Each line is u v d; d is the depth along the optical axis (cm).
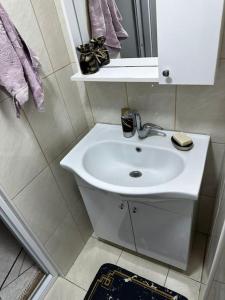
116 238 146
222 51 84
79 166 106
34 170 110
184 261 125
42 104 94
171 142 110
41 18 98
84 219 161
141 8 89
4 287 150
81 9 100
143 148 112
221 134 107
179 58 78
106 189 92
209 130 108
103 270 147
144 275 141
